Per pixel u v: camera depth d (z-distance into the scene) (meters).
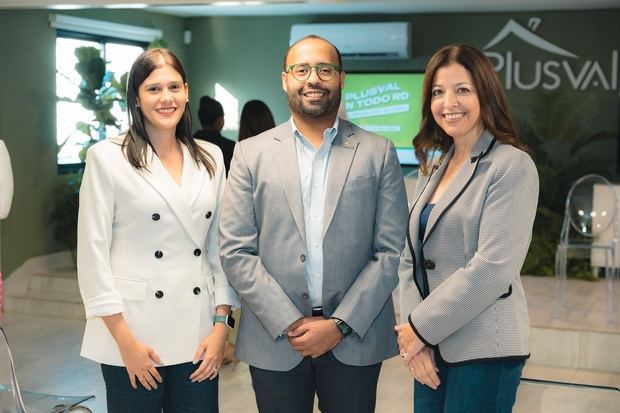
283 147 2.52
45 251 7.38
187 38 10.08
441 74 2.26
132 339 2.32
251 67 9.94
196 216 2.44
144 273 2.38
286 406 2.51
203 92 10.15
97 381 4.68
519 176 2.15
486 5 8.60
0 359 5.14
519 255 2.13
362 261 2.49
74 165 7.80
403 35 9.12
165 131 2.43
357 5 8.80
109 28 8.27
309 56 2.46
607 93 8.75
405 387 4.59
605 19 8.73
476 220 2.19
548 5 8.51
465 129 2.25
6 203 4.07
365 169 2.49
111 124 7.51
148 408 2.43
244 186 2.50
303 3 5.50
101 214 2.34
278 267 2.45
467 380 2.21
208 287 2.50
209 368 2.43
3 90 6.88
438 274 2.27
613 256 5.44
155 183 2.38
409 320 2.22
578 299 6.12
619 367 5.00
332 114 2.52
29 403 4.18
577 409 4.26
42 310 6.54
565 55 8.88
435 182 2.37
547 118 8.22
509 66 9.05
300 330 2.38
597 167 8.05
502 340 2.17
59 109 7.58
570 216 5.76
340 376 2.48
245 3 5.54
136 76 2.38
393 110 9.62
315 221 2.48
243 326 2.57
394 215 2.51
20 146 7.08
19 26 7.04
